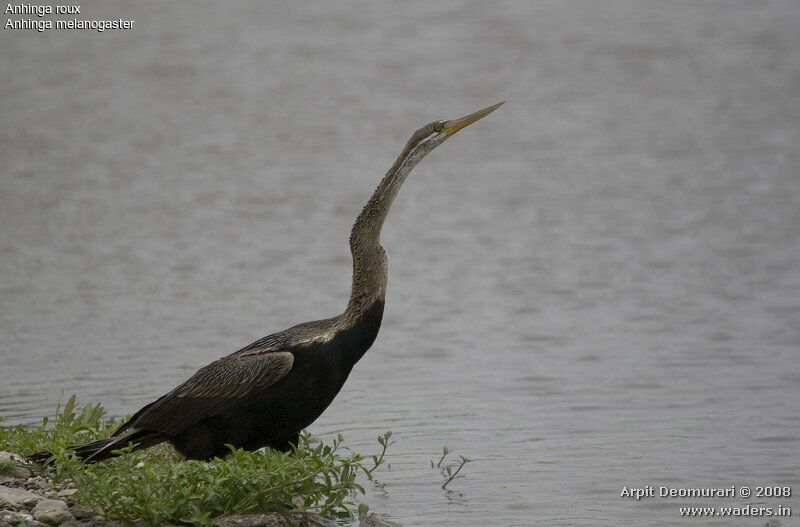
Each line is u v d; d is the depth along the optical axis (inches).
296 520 336.2
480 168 1015.0
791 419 470.0
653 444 442.6
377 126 1143.6
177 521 323.3
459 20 1594.5
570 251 773.9
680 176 965.8
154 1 1617.9
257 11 1612.9
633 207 879.1
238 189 927.7
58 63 1341.0
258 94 1251.8
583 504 383.9
